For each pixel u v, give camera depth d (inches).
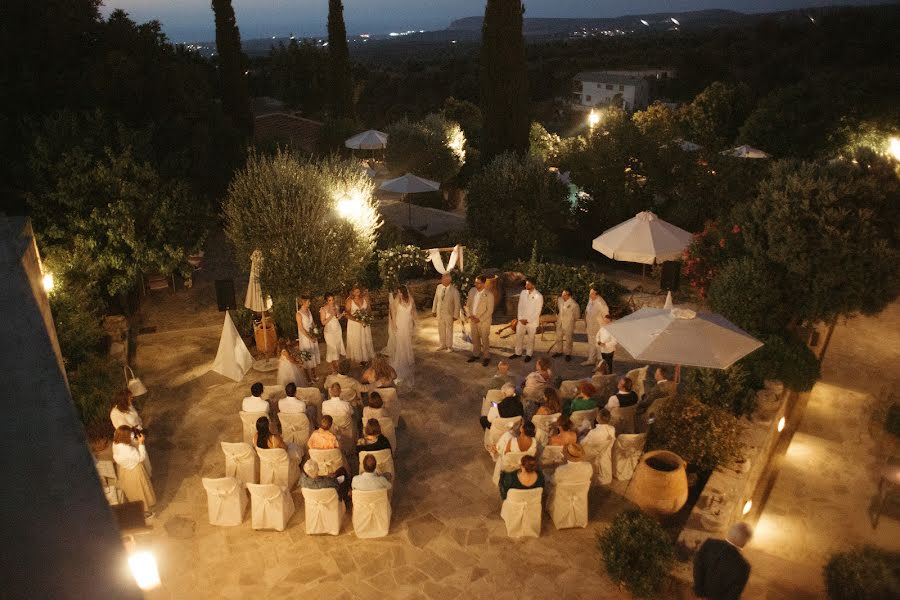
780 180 506.3
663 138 891.4
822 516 411.5
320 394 452.4
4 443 86.1
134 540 268.2
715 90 1397.6
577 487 353.4
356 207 576.7
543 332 611.5
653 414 426.0
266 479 383.9
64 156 559.5
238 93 1179.9
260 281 552.4
